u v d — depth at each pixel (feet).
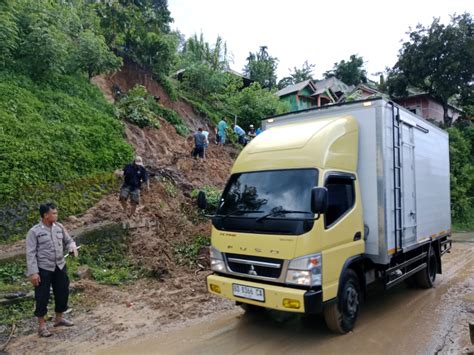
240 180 18.70
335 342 16.63
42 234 17.67
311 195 14.76
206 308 21.39
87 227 29.71
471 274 30.42
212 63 91.97
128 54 67.51
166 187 39.96
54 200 31.35
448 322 19.10
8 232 27.17
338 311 16.89
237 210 17.74
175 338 17.38
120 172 39.40
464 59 92.79
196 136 52.70
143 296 23.20
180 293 23.81
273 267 15.74
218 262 17.92
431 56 95.91
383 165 18.69
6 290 21.26
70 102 43.42
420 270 25.21
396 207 19.84
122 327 18.65
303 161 16.90
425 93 106.93
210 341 17.01
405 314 20.42
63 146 36.35
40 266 17.57
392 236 19.25
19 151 32.24
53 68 43.37
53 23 47.67
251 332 18.02
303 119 21.62
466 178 78.79
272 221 15.98
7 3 42.93
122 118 51.60
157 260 28.66
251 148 19.57
